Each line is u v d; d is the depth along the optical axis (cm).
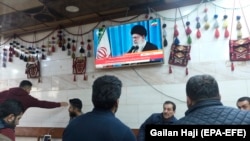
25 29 408
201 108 101
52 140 370
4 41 434
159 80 317
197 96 103
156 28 316
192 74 299
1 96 318
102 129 115
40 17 355
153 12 331
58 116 375
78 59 371
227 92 280
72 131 121
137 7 338
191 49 304
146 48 320
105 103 122
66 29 389
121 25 337
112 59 337
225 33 288
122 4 326
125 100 333
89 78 361
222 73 286
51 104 349
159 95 314
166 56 316
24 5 319
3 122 172
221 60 288
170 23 319
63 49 385
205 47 297
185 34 309
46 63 397
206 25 298
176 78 307
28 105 326
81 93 363
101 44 346
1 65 431
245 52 276
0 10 332
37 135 380
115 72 344
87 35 372
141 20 335
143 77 326
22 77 412
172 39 316
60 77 383
